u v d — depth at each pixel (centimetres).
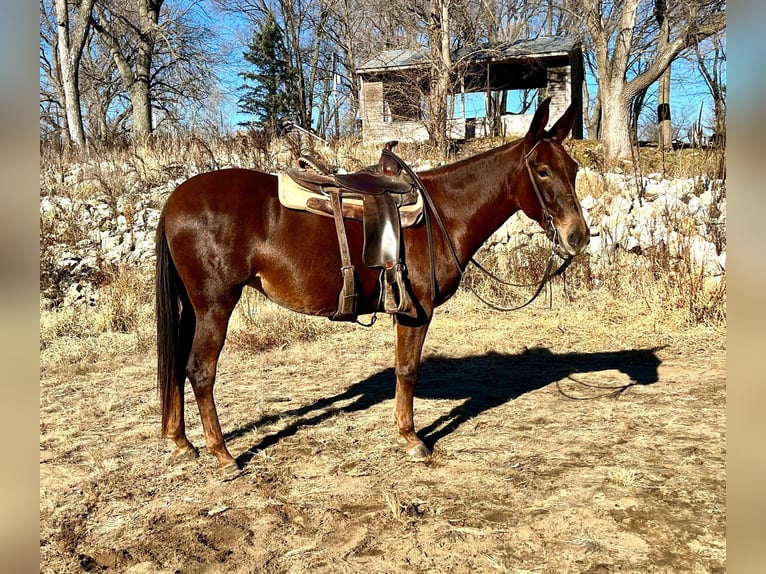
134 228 957
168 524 290
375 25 2869
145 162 1181
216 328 341
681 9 1397
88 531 284
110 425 440
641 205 912
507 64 2059
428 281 361
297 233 340
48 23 2477
